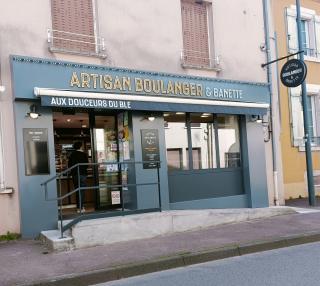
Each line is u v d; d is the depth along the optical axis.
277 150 13.20
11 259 7.21
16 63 8.77
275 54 13.48
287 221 10.23
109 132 10.91
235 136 12.55
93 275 6.31
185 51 11.62
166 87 10.75
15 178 8.82
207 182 11.78
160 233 8.94
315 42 15.84
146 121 10.58
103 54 9.98
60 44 9.59
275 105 13.27
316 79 15.73
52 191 9.09
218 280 6.14
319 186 15.55
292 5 15.41
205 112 11.20
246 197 12.42
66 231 8.34
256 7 13.12
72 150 11.11
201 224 9.60
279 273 6.32
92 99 9.30
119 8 10.37
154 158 10.59
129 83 10.18
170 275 6.60
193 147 11.71
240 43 12.60
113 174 10.89
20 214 8.77
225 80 11.90
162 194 10.64
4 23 8.81
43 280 6.02
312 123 15.66
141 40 10.65
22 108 8.91
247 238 8.43
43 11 9.30
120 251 7.61
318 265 6.72
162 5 11.11
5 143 8.75
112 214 8.72
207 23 12.17
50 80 9.13
